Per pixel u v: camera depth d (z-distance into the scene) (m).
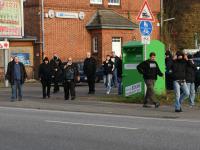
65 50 44.66
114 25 45.97
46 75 26.03
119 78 26.78
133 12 49.72
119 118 17.83
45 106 22.12
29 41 43.28
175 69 19.33
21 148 11.73
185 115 18.47
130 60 23.47
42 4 43.25
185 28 62.16
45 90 26.31
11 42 42.19
